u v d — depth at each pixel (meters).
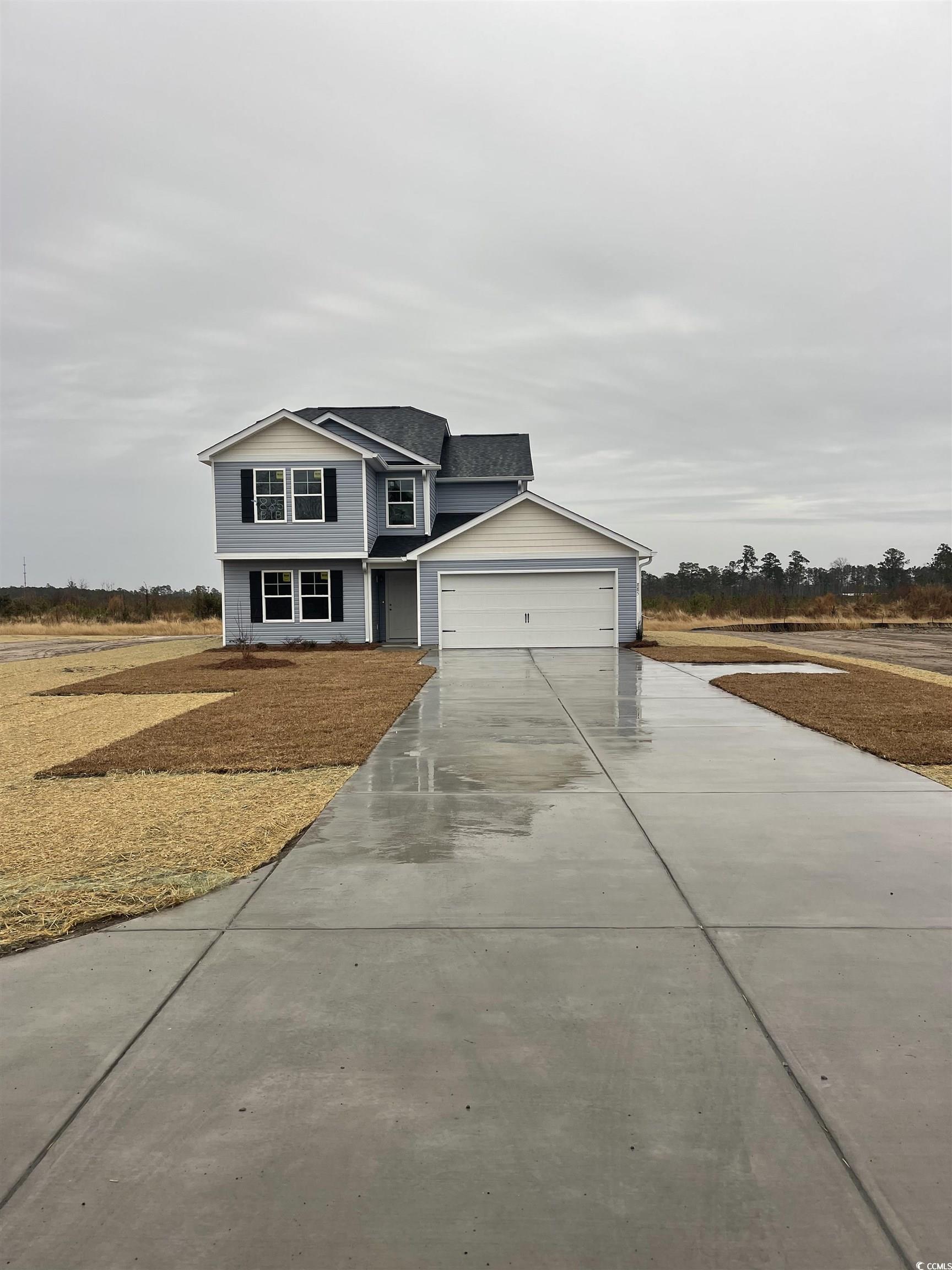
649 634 30.36
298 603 23.03
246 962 3.74
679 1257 2.12
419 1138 2.56
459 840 5.44
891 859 4.99
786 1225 2.22
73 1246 2.18
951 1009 3.29
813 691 12.56
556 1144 2.54
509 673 15.59
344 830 5.68
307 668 16.95
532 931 4.03
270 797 6.62
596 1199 2.32
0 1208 2.30
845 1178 2.38
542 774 7.25
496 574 21.42
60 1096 2.78
